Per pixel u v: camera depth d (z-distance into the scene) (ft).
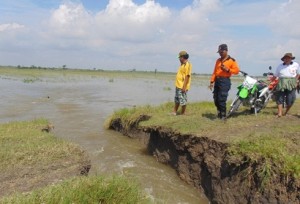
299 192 18.04
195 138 27.84
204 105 44.29
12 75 201.05
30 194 16.12
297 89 32.71
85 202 15.40
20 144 26.45
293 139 23.73
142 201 17.03
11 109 58.44
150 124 35.22
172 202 23.77
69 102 73.36
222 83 31.37
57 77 200.44
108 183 17.03
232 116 34.14
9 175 21.11
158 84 160.66
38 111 58.03
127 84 152.76
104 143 38.27
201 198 25.11
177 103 37.22
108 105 69.92
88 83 151.53
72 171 22.27
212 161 25.03
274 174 19.60
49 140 28.22
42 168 22.41
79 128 45.39
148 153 35.63
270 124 29.25
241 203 20.95
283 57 31.48
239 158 22.07
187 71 35.88
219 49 31.01
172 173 29.99
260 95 33.99
